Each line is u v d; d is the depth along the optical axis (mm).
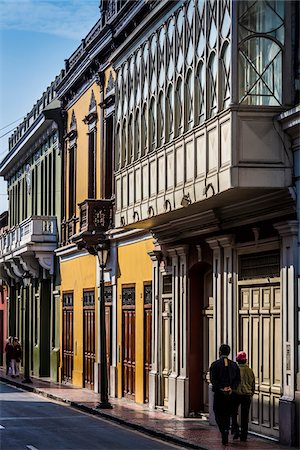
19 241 46219
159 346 27500
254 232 21078
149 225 26766
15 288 54812
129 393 30672
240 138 19125
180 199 22234
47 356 45000
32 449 19312
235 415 20078
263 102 19297
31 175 50188
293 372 18969
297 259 19047
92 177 35844
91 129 35781
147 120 25125
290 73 19438
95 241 33000
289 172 19203
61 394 33688
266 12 19500
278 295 20094
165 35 23875
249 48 19328
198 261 24688
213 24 20562
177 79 22906
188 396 25219
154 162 24375
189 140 21812
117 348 32156
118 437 21672
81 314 37500
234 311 22141
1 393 36250
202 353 25344
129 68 27016
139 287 29703
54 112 41344
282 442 19250
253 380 19953
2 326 59500
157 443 20562
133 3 29391
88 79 36281
